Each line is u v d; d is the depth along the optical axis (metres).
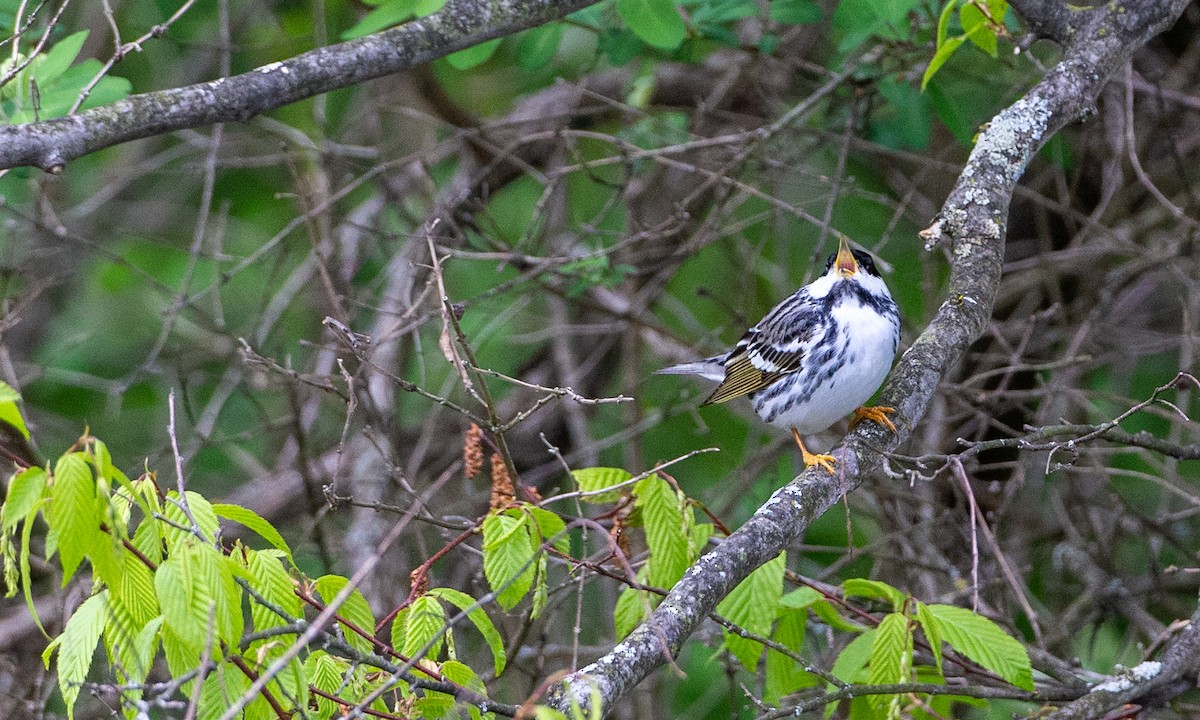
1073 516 12.62
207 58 14.53
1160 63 13.18
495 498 7.80
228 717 4.68
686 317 14.44
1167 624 12.49
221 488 14.19
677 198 14.03
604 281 11.88
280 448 14.32
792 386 9.65
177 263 14.62
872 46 12.38
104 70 7.42
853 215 14.74
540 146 14.59
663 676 12.26
